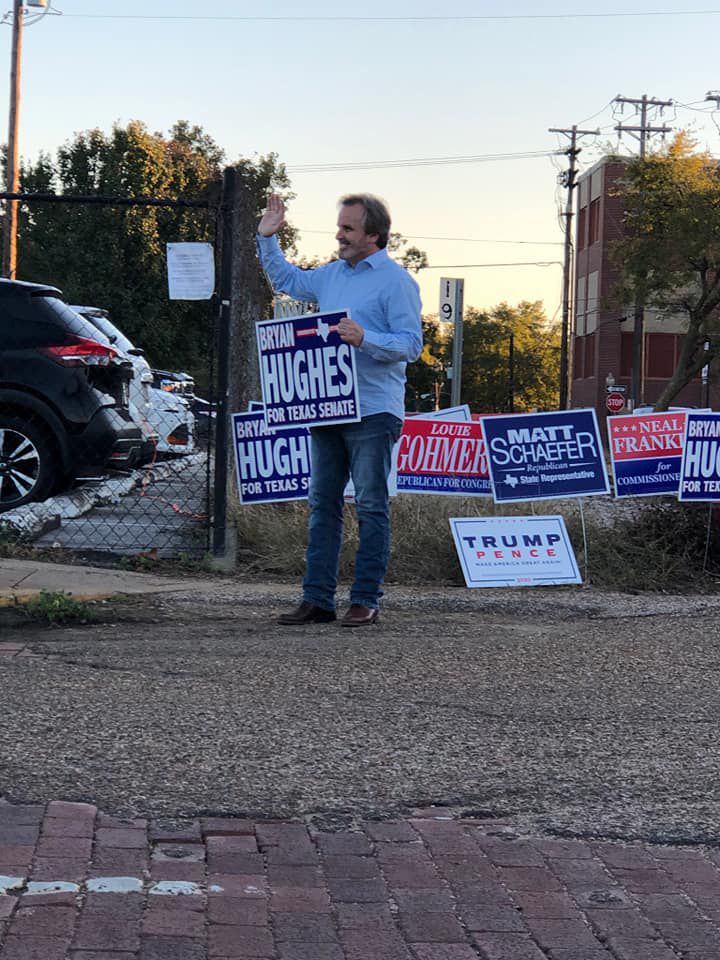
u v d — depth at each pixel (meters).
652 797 4.11
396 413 7.02
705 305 41.06
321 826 3.74
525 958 2.94
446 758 4.45
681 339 60.56
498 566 8.70
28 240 44.72
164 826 3.67
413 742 4.63
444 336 91.00
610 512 10.00
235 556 9.01
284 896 3.22
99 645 6.26
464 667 5.91
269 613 7.40
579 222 68.19
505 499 9.02
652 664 6.12
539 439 9.07
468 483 9.19
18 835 3.52
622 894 3.33
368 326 6.91
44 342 10.73
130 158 43.97
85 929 2.96
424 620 7.31
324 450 7.11
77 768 4.15
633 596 8.48
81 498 11.07
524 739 4.73
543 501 10.04
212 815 3.79
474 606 7.83
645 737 4.81
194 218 44.50
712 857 3.62
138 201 8.67
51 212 44.44
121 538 9.49
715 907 3.26
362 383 6.93
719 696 5.50
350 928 3.06
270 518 9.66
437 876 3.40
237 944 2.94
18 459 10.71
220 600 7.70
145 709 4.93
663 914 3.21
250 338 9.97
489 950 2.97
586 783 4.23
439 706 5.16
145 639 6.48
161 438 17.02
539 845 3.66
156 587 8.00
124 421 11.34
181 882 3.27
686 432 9.51
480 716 5.03
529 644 6.57
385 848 3.58
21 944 2.87
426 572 8.88
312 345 6.90
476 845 3.64
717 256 39.25
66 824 3.62
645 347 60.59
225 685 5.38
